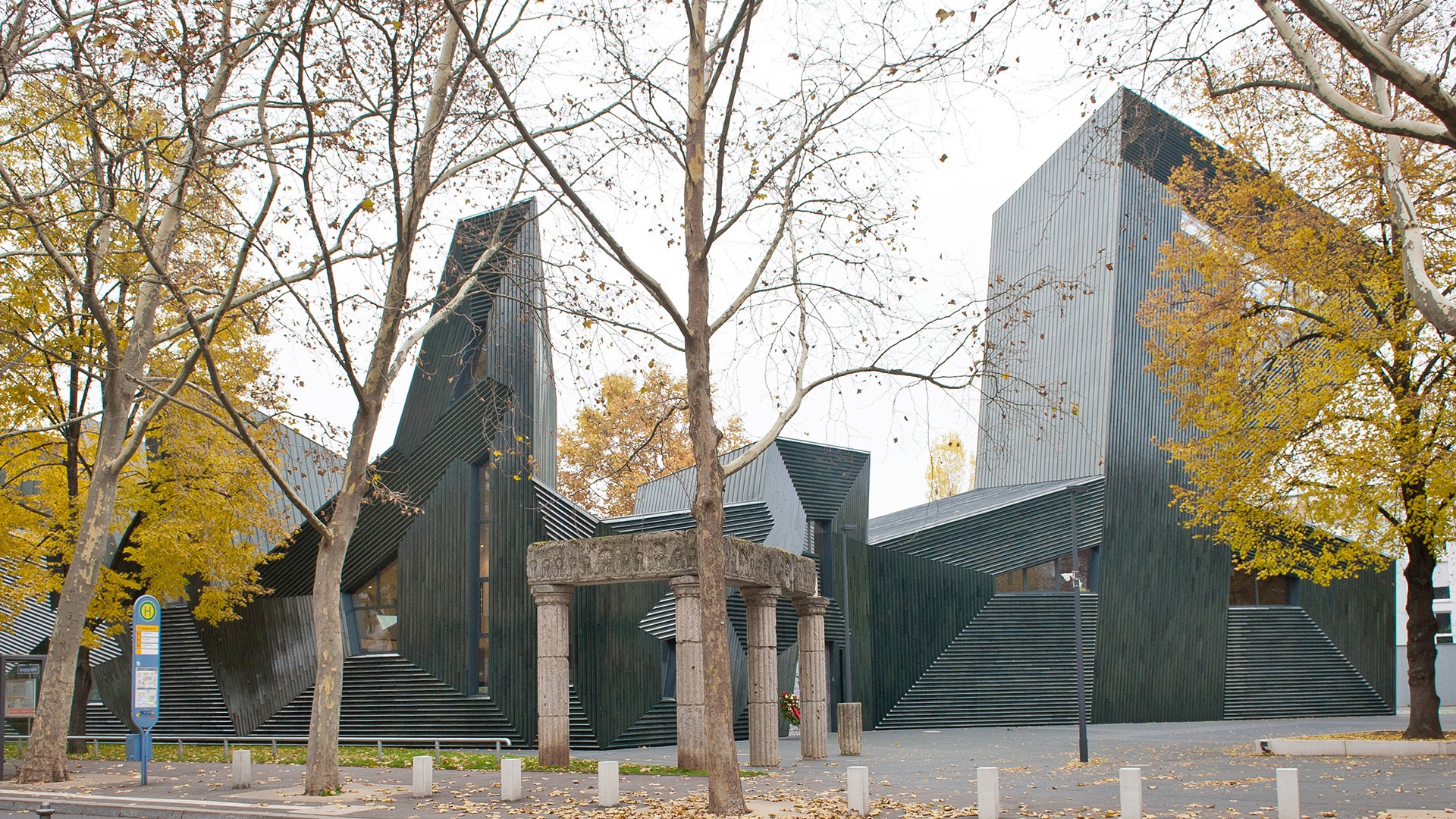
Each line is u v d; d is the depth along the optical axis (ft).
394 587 96.53
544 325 58.23
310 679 95.66
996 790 41.75
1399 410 69.97
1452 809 43.32
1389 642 132.36
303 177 46.06
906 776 61.77
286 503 110.32
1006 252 157.79
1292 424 73.00
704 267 46.47
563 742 67.56
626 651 88.28
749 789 54.75
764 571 69.82
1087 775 61.11
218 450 80.59
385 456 95.35
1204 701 126.21
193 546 81.76
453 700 89.35
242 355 78.28
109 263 60.18
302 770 66.80
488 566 90.68
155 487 84.64
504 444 90.17
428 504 93.04
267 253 49.42
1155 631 125.70
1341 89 57.93
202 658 100.89
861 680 118.73
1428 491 69.62
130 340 63.62
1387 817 40.73
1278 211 72.43
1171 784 55.16
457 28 54.60
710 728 44.55
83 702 84.23
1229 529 81.00
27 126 62.59
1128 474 127.75
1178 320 81.05
